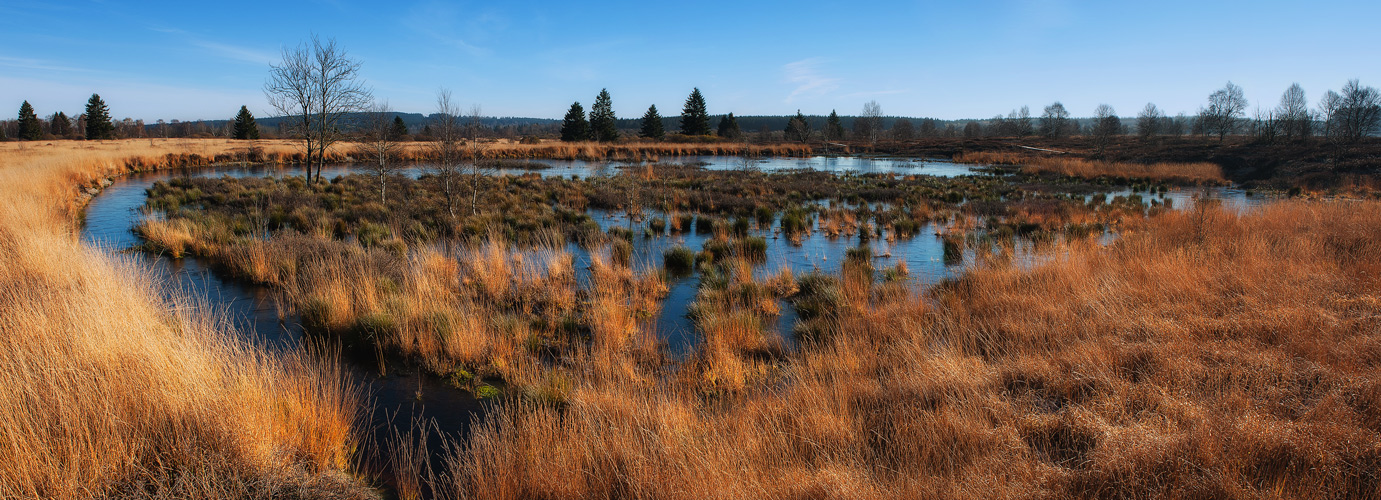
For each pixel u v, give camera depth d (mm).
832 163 46562
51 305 4551
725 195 20375
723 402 4863
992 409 3955
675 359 5824
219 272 9000
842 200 20641
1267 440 3248
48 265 6324
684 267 10148
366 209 14922
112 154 30000
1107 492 2996
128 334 4141
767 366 5695
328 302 6543
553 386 4848
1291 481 2977
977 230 14430
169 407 3533
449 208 14102
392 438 4270
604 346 5809
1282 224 10539
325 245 9570
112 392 3533
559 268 8844
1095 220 15914
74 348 3848
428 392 5066
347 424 4211
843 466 3320
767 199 20156
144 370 3715
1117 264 8156
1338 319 5238
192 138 67500
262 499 3205
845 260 10156
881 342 5906
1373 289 6270
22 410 3213
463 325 6000
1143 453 3168
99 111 65625
